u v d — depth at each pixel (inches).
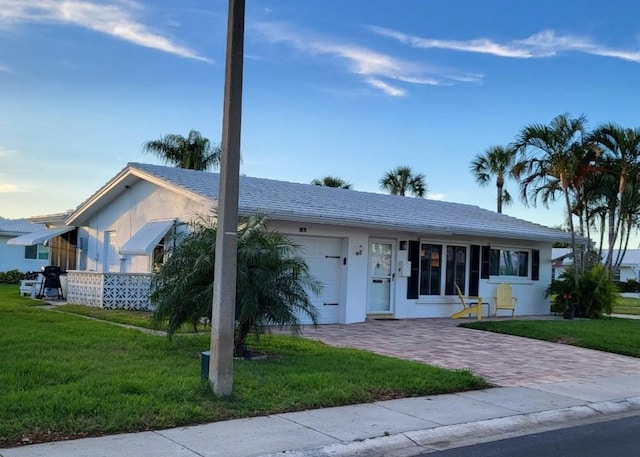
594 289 839.1
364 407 322.0
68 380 324.2
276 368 382.9
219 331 306.3
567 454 266.7
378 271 741.3
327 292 678.5
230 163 306.8
